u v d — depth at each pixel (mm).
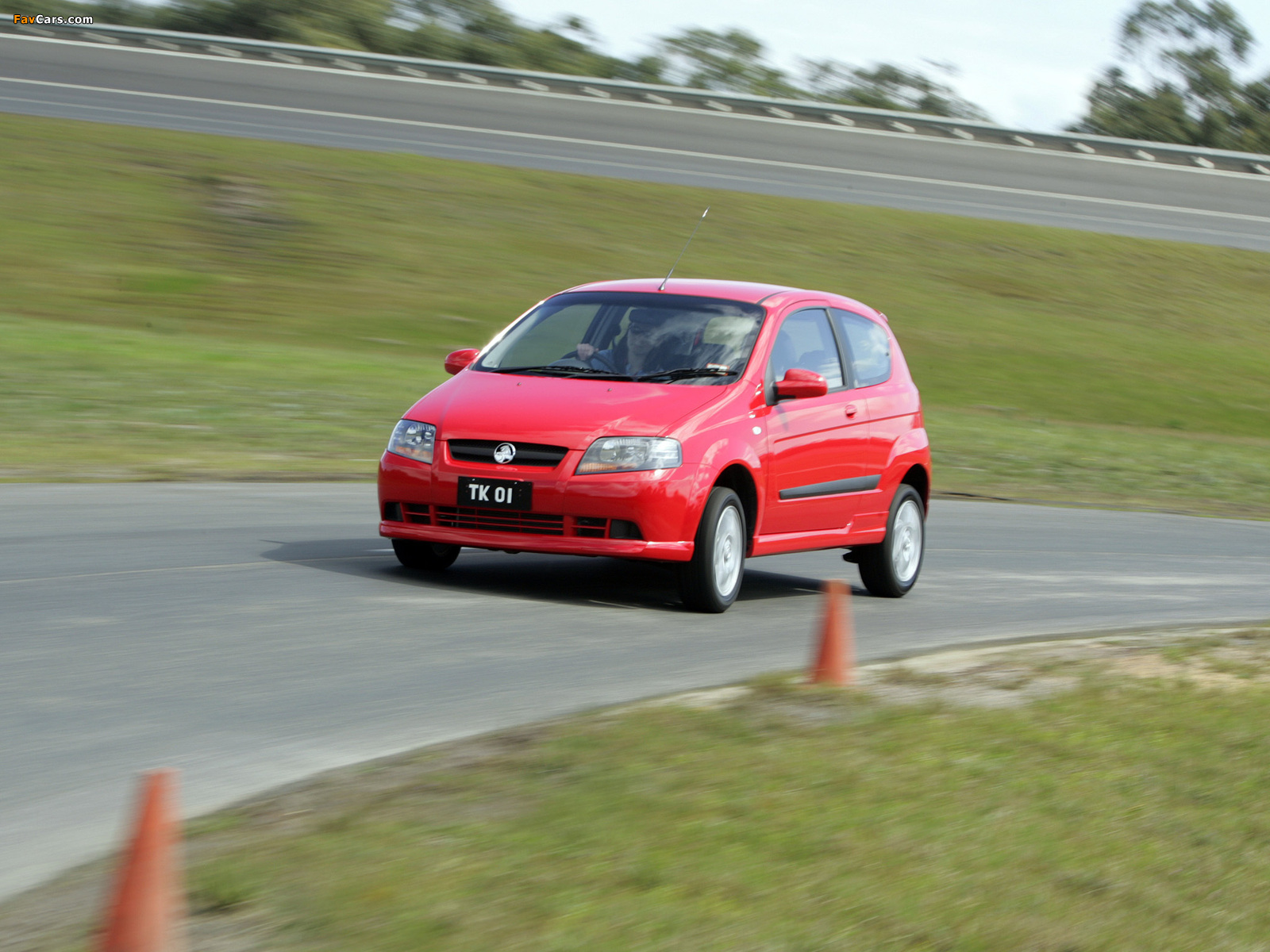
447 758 7078
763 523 11906
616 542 10789
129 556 12023
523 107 56500
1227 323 43125
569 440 10906
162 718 7496
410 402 26266
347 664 8891
